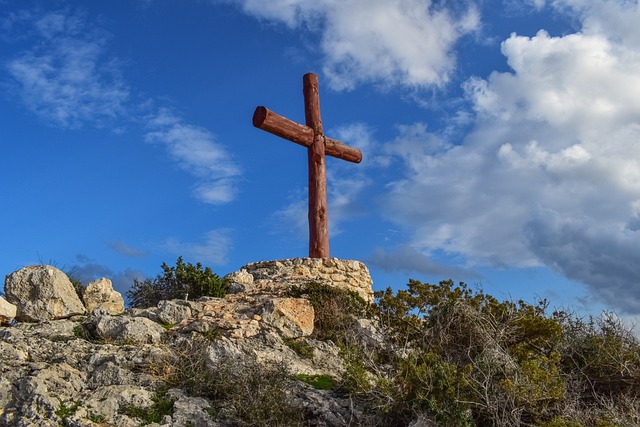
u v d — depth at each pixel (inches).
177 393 503.5
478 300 618.5
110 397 481.4
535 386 509.4
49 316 614.5
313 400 515.8
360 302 714.8
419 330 628.1
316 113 903.7
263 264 843.4
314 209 874.8
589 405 564.7
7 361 513.0
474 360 565.9
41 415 453.7
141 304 839.7
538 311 649.0
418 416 492.7
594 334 630.5
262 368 538.9
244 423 476.4
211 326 605.0
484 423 512.4
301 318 645.3
